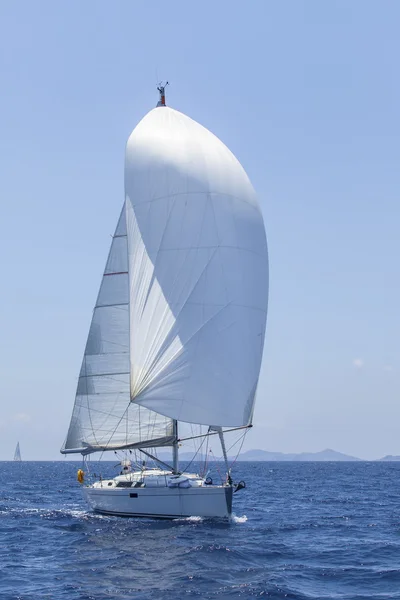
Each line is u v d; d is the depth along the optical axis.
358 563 43.38
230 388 54.28
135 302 56.66
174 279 55.34
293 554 45.91
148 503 55.91
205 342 54.28
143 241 56.84
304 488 127.19
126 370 60.41
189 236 55.44
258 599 34.09
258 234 56.53
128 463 60.75
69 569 40.72
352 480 171.75
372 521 66.44
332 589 36.56
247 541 49.69
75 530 54.66
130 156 58.22
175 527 53.34
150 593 34.94
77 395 61.28
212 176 55.94
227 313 54.56
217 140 57.81
